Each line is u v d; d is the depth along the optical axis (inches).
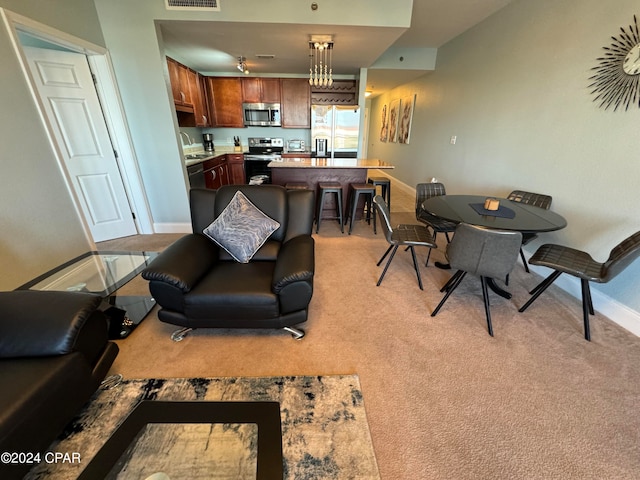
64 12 97.0
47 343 46.1
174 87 154.3
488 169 140.2
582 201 92.4
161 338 72.9
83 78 115.6
